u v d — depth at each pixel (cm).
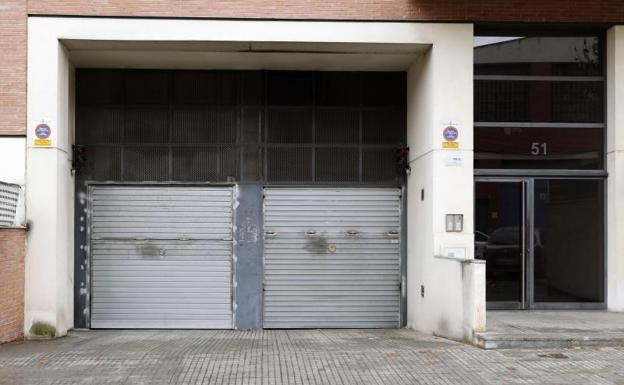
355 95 1291
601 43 1199
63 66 1137
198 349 952
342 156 1283
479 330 938
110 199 1259
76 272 1247
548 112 1197
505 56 1193
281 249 1270
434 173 1115
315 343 1012
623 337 915
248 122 1273
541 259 1191
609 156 1180
